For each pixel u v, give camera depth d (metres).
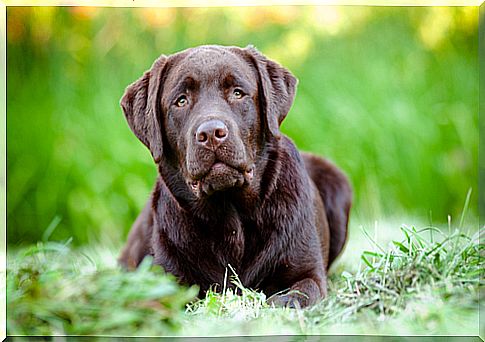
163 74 4.80
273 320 3.85
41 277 3.69
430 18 11.02
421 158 10.44
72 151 10.32
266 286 4.80
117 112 10.52
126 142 10.27
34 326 3.51
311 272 4.80
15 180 10.22
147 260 3.83
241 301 4.25
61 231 9.99
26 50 10.77
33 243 10.03
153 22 11.06
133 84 5.00
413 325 3.63
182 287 4.64
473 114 10.64
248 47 4.91
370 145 10.37
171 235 4.84
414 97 10.80
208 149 4.30
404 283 3.84
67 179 10.20
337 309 3.86
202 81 4.53
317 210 5.31
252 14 11.09
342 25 11.08
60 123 10.52
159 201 4.99
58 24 10.90
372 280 3.97
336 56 11.02
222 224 4.74
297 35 11.02
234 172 4.37
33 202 10.23
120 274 3.77
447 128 10.59
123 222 9.85
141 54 11.04
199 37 11.13
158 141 4.71
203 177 4.35
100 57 10.96
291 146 5.02
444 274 3.87
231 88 4.55
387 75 10.85
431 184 10.41
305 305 4.36
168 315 3.56
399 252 4.33
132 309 3.51
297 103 10.68
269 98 4.70
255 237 4.75
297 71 10.94
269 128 4.65
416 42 11.14
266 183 4.72
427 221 9.51
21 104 10.56
